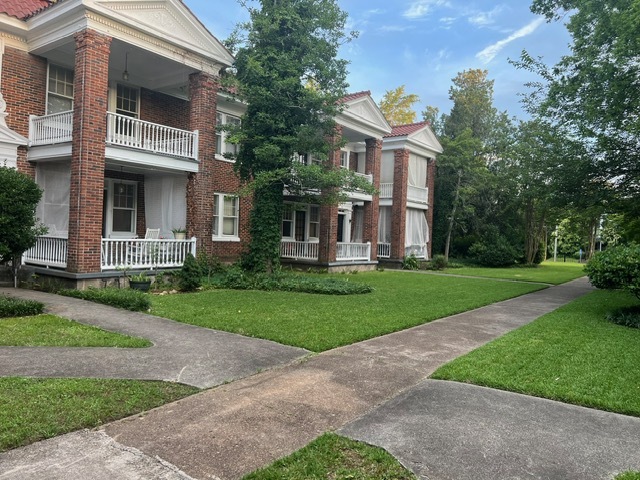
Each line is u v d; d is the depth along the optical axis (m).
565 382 5.42
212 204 14.78
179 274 12.48
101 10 11.45
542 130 16.31
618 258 9.96
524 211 32.81
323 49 13.85
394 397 4.90
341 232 25.38
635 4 10.88
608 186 14.98
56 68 13.43
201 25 13.69
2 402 4.24
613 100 12.73
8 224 8.38
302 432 3.97
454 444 3.81
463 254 32.41
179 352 6.27
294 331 7.66
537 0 15.03
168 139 13.97
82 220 11.34
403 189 24.86
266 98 13.78
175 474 3.22
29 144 12.68
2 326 7.26
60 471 3.19
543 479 3.31
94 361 5.68
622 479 3.31
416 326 8.72
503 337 7.88
